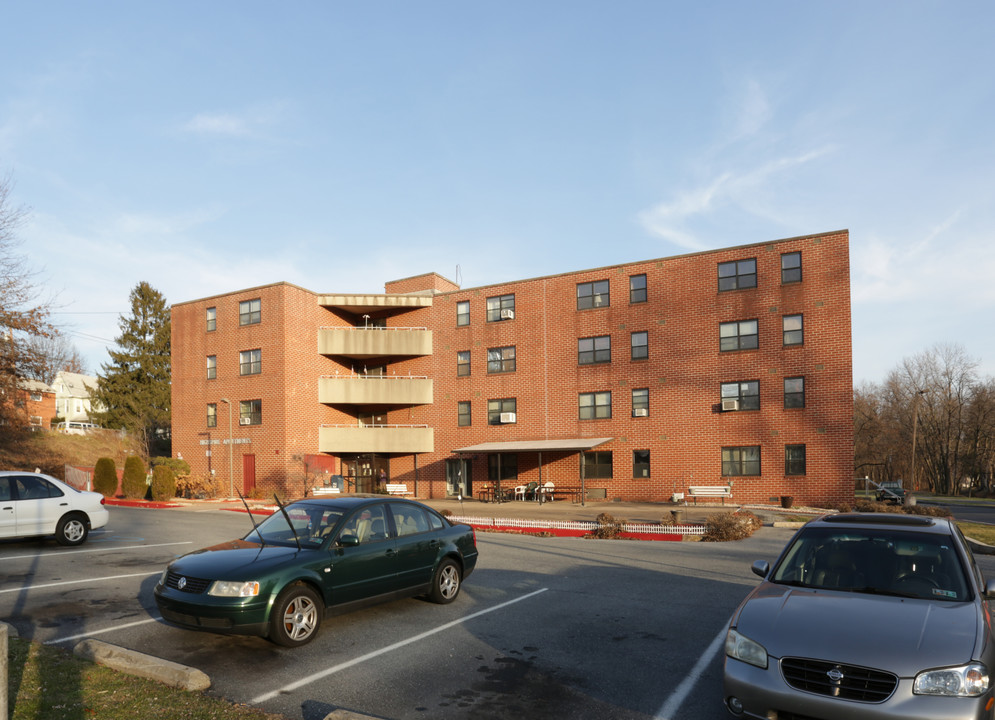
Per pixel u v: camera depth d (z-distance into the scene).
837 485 27.05
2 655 4.04
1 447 42.44
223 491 35.00
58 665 6.15
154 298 54.66
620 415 31.91
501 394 35.06
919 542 5.72
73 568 12.07
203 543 15.63
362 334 36.94
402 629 7.86
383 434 36.53
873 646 4.41
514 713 5.34
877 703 4.15
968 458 67.50
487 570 12.02
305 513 8.35
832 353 27.58
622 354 32.12
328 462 36.28
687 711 5.38
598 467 32.28
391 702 5.56
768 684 4.48
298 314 35.44
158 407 53.44
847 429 27.05
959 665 4.19
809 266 28.28
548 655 6.86
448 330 36.97
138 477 32.50
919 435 72.12
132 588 10.24
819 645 4.50
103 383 52.50
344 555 7.75
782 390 28.45
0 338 31.06
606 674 6.27
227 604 6.66
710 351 30.06
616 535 17.48
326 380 36.38
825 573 5.63
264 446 34.66
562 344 33.66
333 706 5.46
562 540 16.94
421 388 36.94
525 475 33.97
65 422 58.72
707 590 10.18
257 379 35.28
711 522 17.41
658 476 30.78
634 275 32.12
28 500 14.38
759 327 29.09
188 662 6.61
